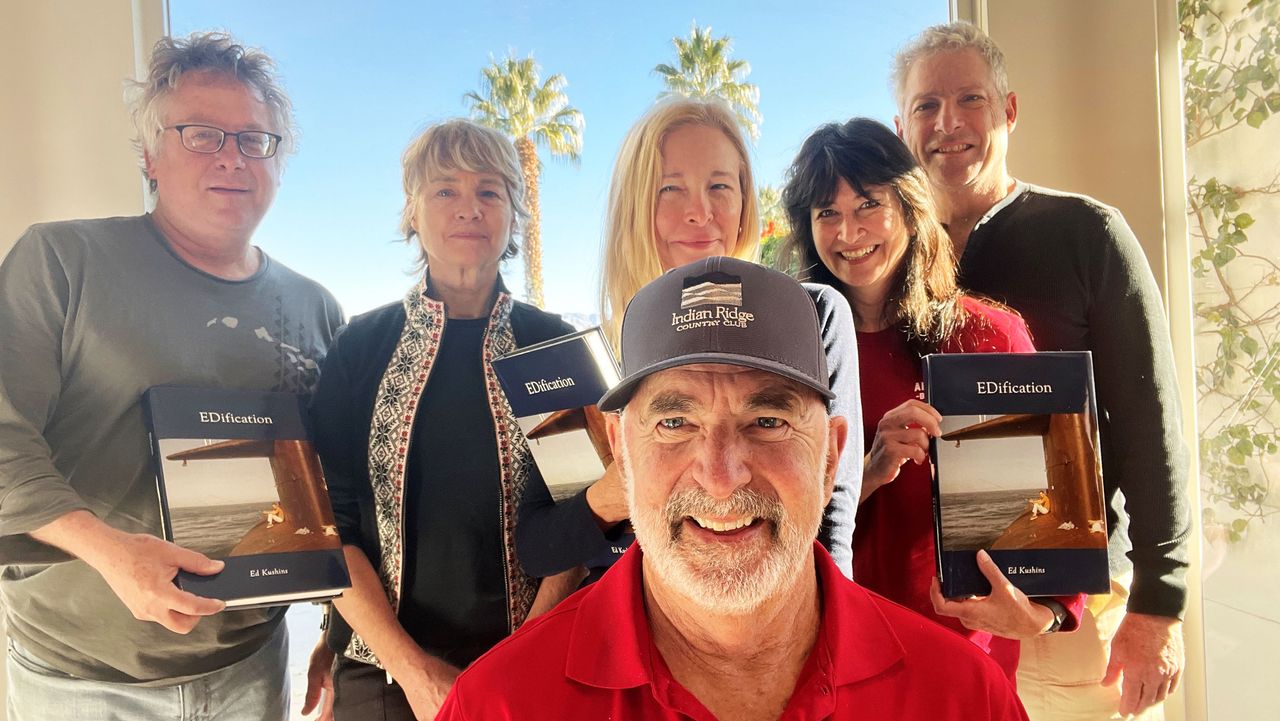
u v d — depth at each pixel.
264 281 1.84
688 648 1.01
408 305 1.79
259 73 1.75
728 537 0.96
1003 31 2.13
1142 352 1.87
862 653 0.98
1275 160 1.87
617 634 0.98
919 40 2.03
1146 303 1.87
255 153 1.74
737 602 0.94
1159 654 1.79
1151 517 1.84
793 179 1.93
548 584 1.69
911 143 2.03
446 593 1.69
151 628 1.70
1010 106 2.03
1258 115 1.90
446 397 1.72
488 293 1.83
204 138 1.69
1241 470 1.98
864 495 1.74
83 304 1.64
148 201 2.04
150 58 1.71
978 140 1.97
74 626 1.69
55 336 1.63
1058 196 1.96
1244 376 1.96
